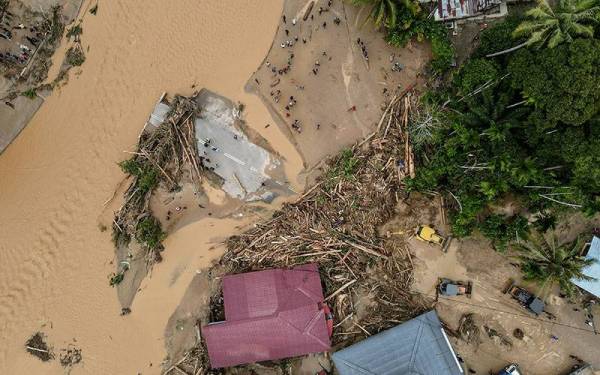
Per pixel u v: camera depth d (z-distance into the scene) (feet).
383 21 87.40
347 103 91.56
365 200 89.92
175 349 93.04
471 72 78.48
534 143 77.46
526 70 72.69
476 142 79.15
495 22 86.48
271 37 92.79
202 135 92.84
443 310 89.66
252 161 92.73
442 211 89.25
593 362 86.63
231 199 93.25
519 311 88.33
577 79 67.82
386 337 85.81
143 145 93.15
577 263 78.79
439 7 85.61
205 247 93.56
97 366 94.84
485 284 88.94
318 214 90.63
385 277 90.12
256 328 86.33
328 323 88.84
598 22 70.74
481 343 88.99
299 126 92.12
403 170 89.04
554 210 83.71
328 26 91.50
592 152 71.31
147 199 93.20
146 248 93.81
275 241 90.99
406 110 89.04
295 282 88.17
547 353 87.92
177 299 93.81
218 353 87.86
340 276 90.33
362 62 90.99
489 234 84.74
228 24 94.22
